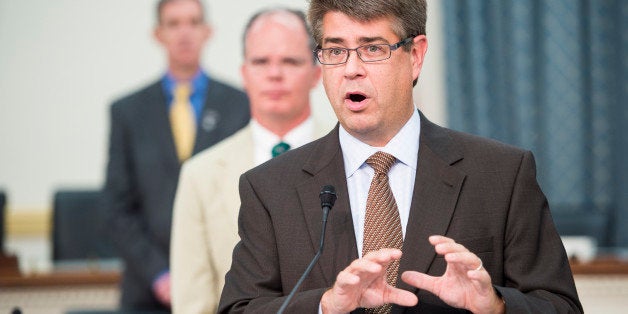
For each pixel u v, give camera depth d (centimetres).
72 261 1213
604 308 991
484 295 454
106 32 1533
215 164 699
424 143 526
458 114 1437
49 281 1096
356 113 504
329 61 506
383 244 505
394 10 497
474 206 505
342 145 534
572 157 1438
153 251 1060
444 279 462
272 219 521
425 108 1438
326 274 501
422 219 505
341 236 507
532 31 1435
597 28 1434
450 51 1438
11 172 1531
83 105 1540
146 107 1127
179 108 1137
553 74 1430
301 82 691
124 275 1059
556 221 1197
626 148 1427
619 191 1434
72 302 1101
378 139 523
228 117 1072
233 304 512
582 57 1439
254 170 544
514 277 496
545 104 1437
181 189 705
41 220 1520
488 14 1438
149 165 1098
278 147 693
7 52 1540
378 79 499
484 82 1435
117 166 1102
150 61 1534
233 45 1502
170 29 1159
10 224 1512
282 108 689
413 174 523
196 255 691
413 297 457
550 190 1442
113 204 1088
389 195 515
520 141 1437
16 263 1132
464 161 518
